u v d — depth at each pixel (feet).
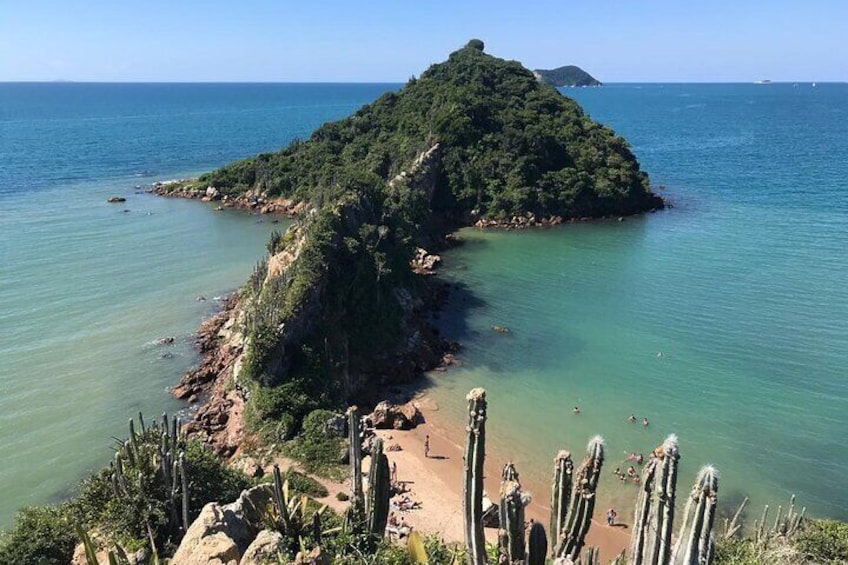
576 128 449.89
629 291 268.00
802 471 152.56
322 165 437.17
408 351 211.00
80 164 589.32
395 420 171.73
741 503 141.49
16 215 380.37
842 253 306.14
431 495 142.10
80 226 361.51
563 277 289.12
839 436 165.58
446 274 296.30
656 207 418.72
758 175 513.86
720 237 342.23
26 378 192.65
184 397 185.98
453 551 84.07
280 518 77.61
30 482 148.25
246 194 447.01
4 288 260.01
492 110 449.89
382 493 77.77
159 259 306.55
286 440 155.43
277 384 169.99
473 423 60.80
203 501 97.25
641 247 332.19
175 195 460.14
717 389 188.96
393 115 489.26
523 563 59.57
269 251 255.70
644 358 209.05
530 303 258.78
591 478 62.18
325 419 158.92
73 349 211.41
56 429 168.55
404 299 237.25
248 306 212.23
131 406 180.75
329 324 191.83
